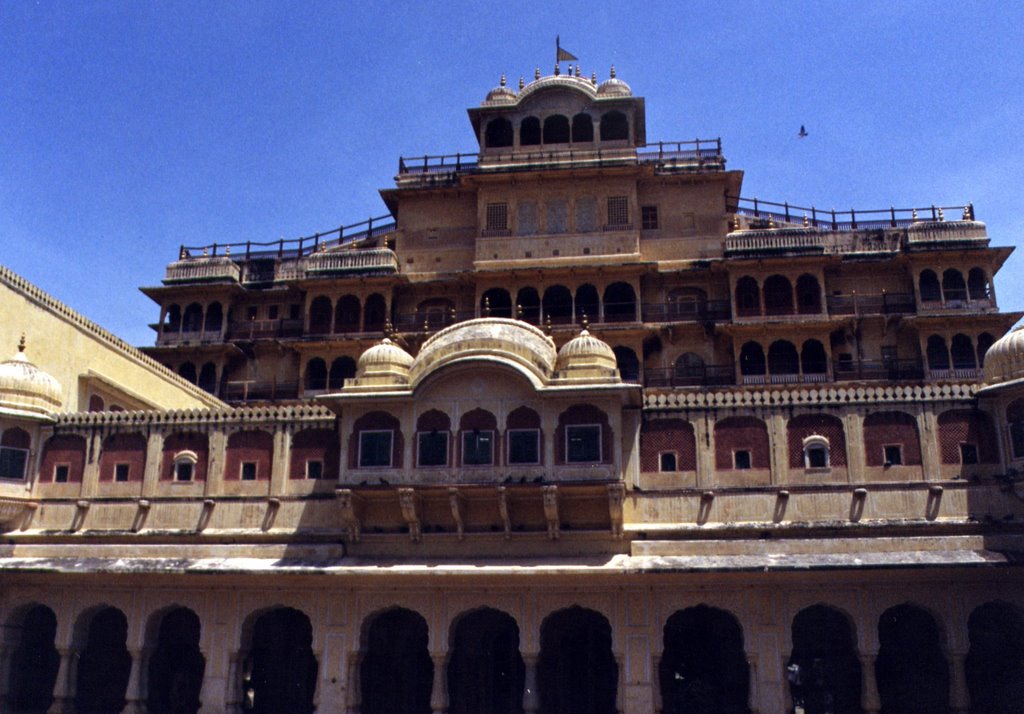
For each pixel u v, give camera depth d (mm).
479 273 45125
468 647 30719
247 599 28672
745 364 44031
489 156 48188
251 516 30062
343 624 28000
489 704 30375
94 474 31375
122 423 31672
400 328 46875
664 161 46938
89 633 31656
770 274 44344
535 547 28188
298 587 28484
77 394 35062
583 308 45625
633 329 43688
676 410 29031
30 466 31422
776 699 25797
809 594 26438
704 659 29562
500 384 28641
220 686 28047
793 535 27516
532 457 27953
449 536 28453
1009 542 26500
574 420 28047
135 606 29016
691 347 44406
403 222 48594
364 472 28594
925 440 27828
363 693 30031
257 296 49781
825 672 28875
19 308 32375
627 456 28750
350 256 47688
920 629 28484
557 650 30141
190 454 30922
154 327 49562
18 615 29875
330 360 46656
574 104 48750
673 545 27531
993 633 27969
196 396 43844
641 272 44781
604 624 30172
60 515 31125
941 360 42844
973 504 27188
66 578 29281
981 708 27625
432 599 27781
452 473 28172
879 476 27781
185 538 30016
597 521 28047
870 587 26344
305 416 30734
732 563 26250
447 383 28859
